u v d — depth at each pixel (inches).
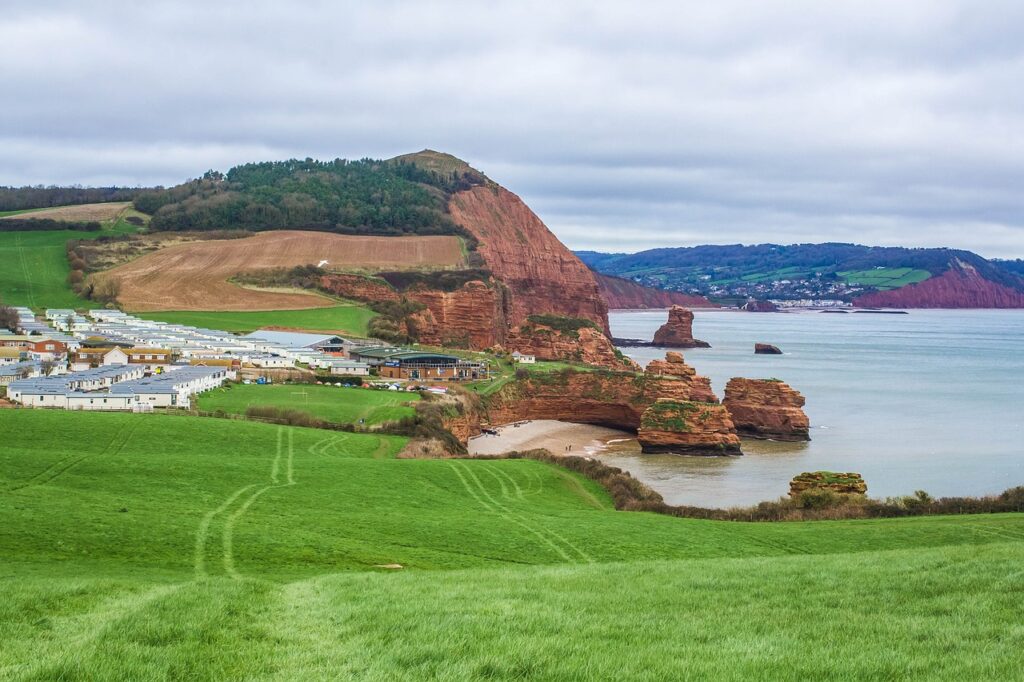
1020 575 1574.8
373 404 6481.3
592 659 1075.9
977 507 3818.9
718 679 1001.5
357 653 1124.5
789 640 1181.1
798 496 4323.3
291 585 1691.7
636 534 3036.4
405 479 4156.0
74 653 1095.0
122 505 2940.5
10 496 2938.0
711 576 1729.8
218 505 3176.7
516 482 4532.5
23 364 6968.5
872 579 1621.6
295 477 3917.3
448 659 1080.8
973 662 1060.5
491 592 1551.4
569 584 1672.0
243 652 1133.7
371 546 2645.2
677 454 7273.6
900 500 4136.3
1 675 1008.2
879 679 1011.3
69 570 2126.0
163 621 1266.0
